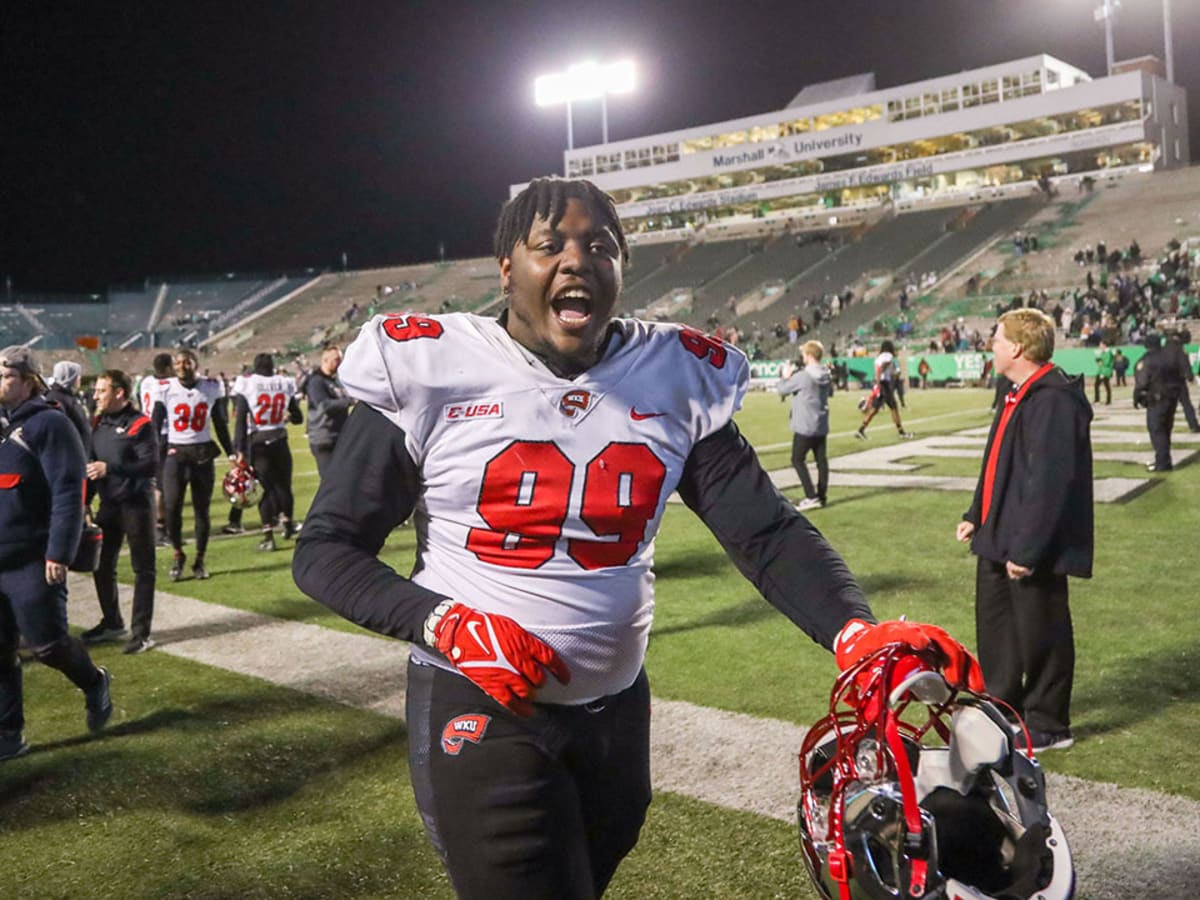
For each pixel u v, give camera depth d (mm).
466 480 1767
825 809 1467
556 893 1764
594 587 1812
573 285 1718
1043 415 3910
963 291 40906
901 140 54625
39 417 4273
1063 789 3656
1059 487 3848
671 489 1865
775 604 1874
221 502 12930
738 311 47562
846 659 1578
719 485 1915
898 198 55531
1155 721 4273
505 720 1779
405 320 1815
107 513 6160
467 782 1761
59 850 3482
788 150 57906
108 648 6082
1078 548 3910
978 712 1362
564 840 1779
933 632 1464
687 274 53875
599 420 1788
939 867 1334
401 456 1788
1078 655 5199
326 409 9094
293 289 64000
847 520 9477
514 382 1767
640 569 1893
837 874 1343
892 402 16828
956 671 1441
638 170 62906
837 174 56312
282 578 7957
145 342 60156
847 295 43750
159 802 3855
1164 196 43594
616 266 1772
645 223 63844
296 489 13477
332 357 9219
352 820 3654
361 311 58000
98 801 3873
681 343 1919
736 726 4359
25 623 4293
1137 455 13000
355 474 1778
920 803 1369
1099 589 6527
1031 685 4047
